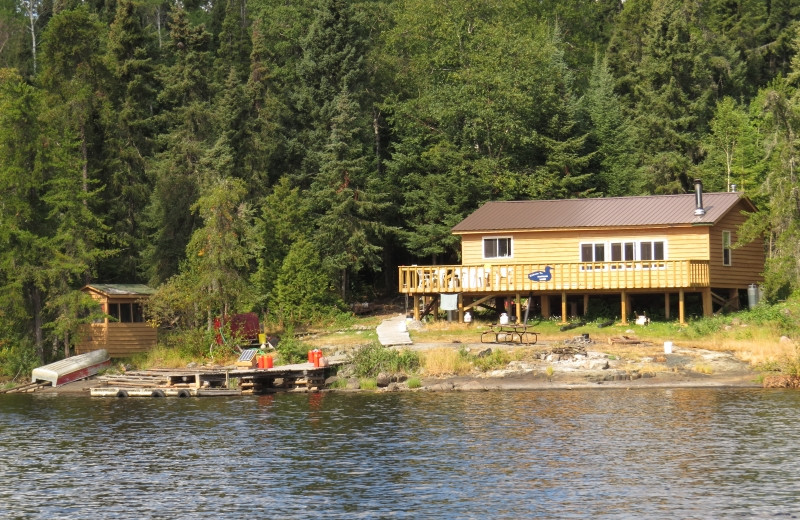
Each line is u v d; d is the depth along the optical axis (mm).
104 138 68000
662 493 26734
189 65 74188
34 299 60500
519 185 71312
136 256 70250
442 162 72125
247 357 51219
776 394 42500
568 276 56406
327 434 35875
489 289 57812
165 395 49000
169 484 28969
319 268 68250
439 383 47469
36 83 71562
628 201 61125
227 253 57562
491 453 31891
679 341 52156
